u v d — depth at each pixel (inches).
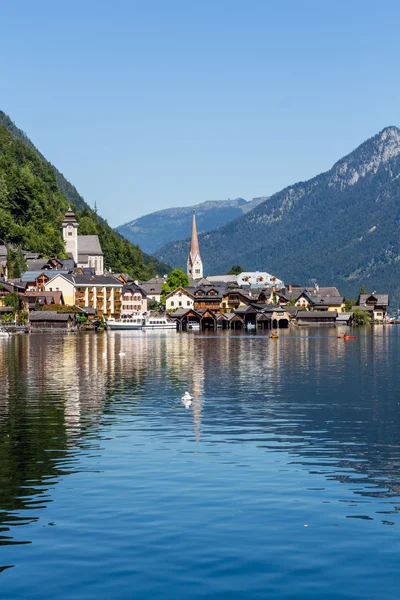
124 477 1877.5
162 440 2303.2
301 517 1584.6
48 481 1847.9
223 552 1413.6
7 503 1684.3
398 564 1363.2
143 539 1472.7
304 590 1278.3
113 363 4879.4
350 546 1438.2
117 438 2331.4
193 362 4975.4
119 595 1264.8
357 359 5251.0
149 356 5516.7
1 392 3371.1
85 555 1406.3
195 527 1530.5
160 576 1326.3
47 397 3208.7
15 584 1301.7
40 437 2345.0
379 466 1980.8
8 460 2054.6
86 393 3336.6
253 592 1273.4
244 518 1578.5
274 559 1385.3
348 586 1289.4
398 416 2719.0
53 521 1571.1
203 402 3068.4
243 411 2834.6
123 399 3149.6
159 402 3063.5
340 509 1633.9
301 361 5073.8
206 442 2272.4
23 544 1456.7
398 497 1716.3
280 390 3449.8
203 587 1289.4
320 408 2908.5
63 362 4955.7
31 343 7234.3
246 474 1903.3
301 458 2069.4
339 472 1923.0
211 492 1749.5
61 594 1268.5
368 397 3211.1
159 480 1849.2
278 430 2458.2
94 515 1600.6
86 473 1919.3
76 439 2316.7
